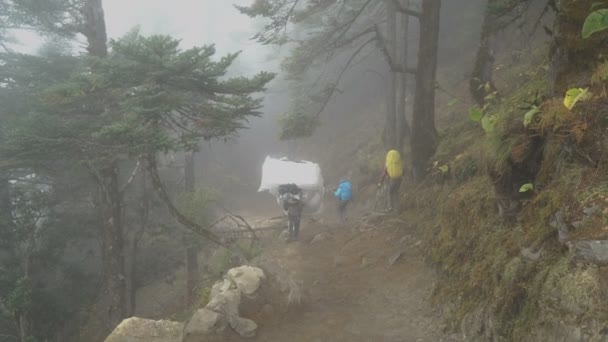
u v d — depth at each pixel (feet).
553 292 11.79
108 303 37.65
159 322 19.83
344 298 23.54
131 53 24.09
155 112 25.94
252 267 22.94
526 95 17.88
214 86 28.12
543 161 14.99
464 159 26.89
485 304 15.78
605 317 10.07
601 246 10.94
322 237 36.01
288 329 19.83
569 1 14.21
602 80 12.62
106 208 37.37
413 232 30.14
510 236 16.33
